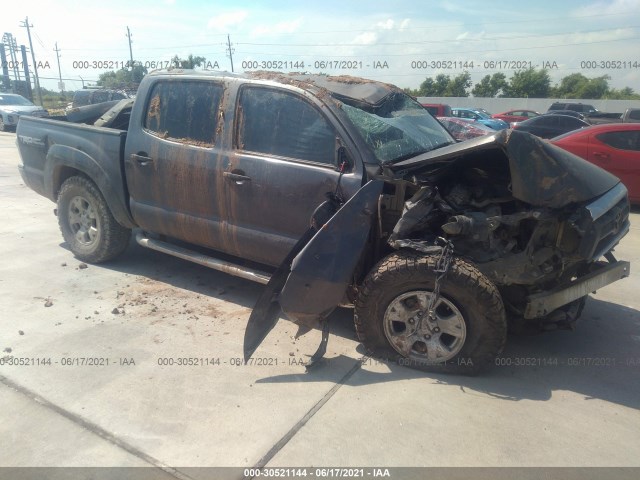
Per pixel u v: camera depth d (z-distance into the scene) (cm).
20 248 574
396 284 338
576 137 913
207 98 426
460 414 304
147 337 384
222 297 461
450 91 5159
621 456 273
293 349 374
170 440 275
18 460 259
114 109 564
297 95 384
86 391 315
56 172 532
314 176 369
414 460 266
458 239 343
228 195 408
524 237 343
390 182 346
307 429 287
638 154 862
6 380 324
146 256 560
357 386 329
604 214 341
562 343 398
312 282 334
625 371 359
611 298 489
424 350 350
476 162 383
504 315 327
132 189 473
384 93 440
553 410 311
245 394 317
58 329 392
